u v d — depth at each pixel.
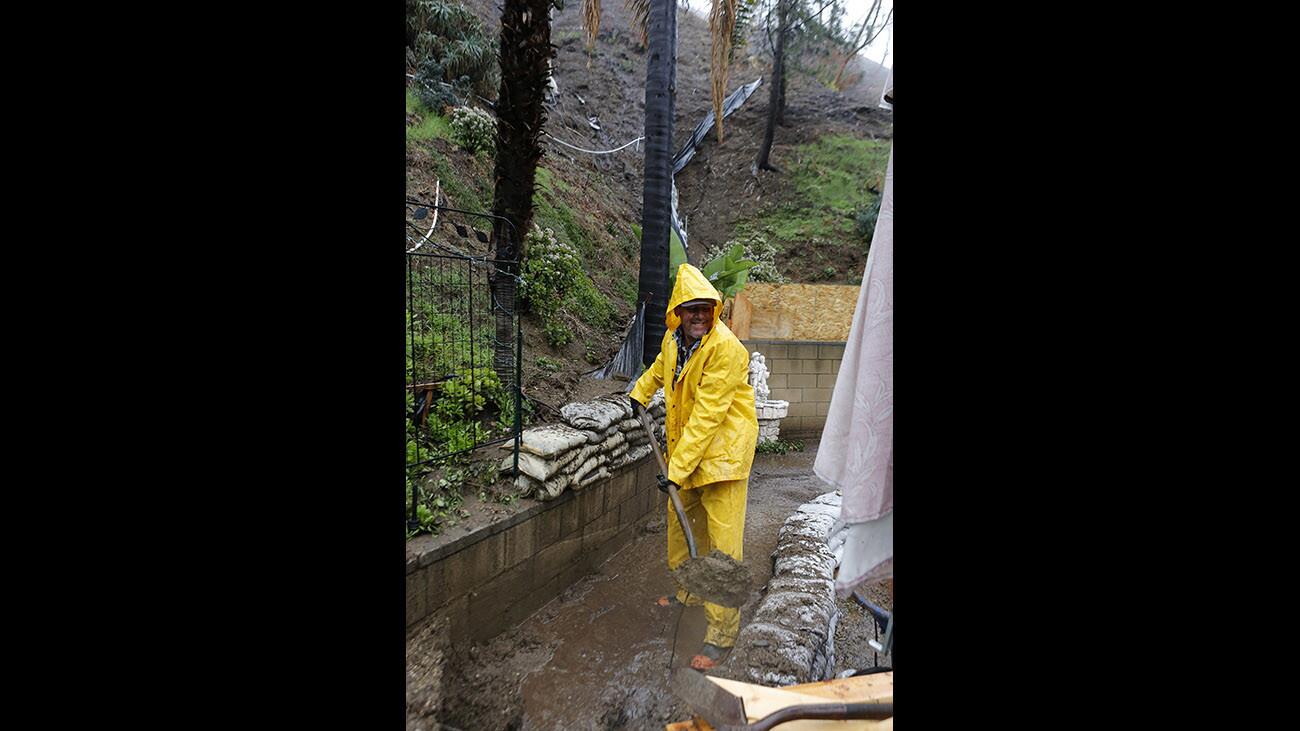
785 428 8.41
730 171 16.45
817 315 8.56
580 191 11.01
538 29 4.59
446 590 2.77
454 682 2.54
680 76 20.03
